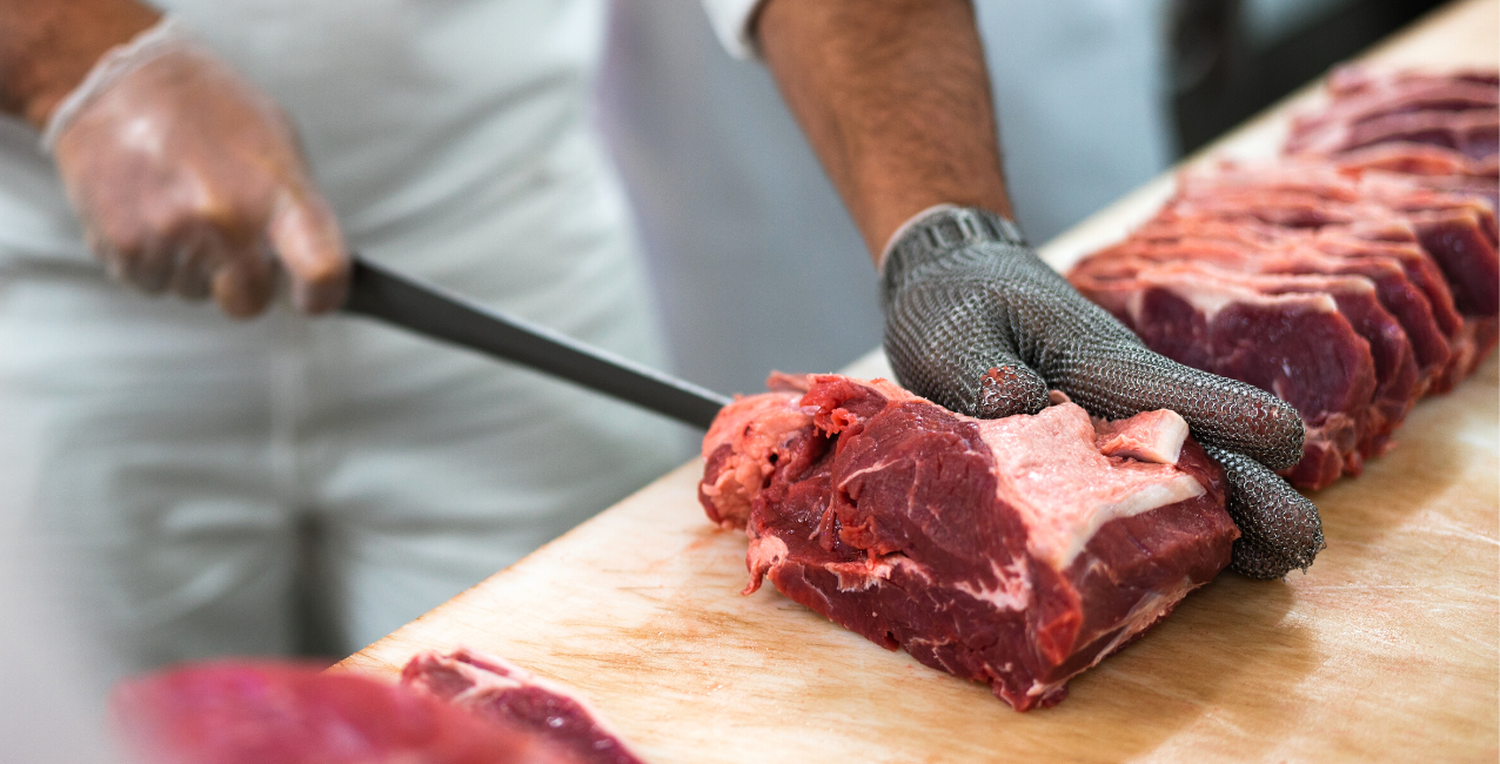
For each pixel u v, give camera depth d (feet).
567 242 11.12
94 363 9.44
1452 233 7.72
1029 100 15.69
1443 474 7.05
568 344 7.77
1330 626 5.78
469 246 10.59
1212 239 8.12
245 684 3.61
